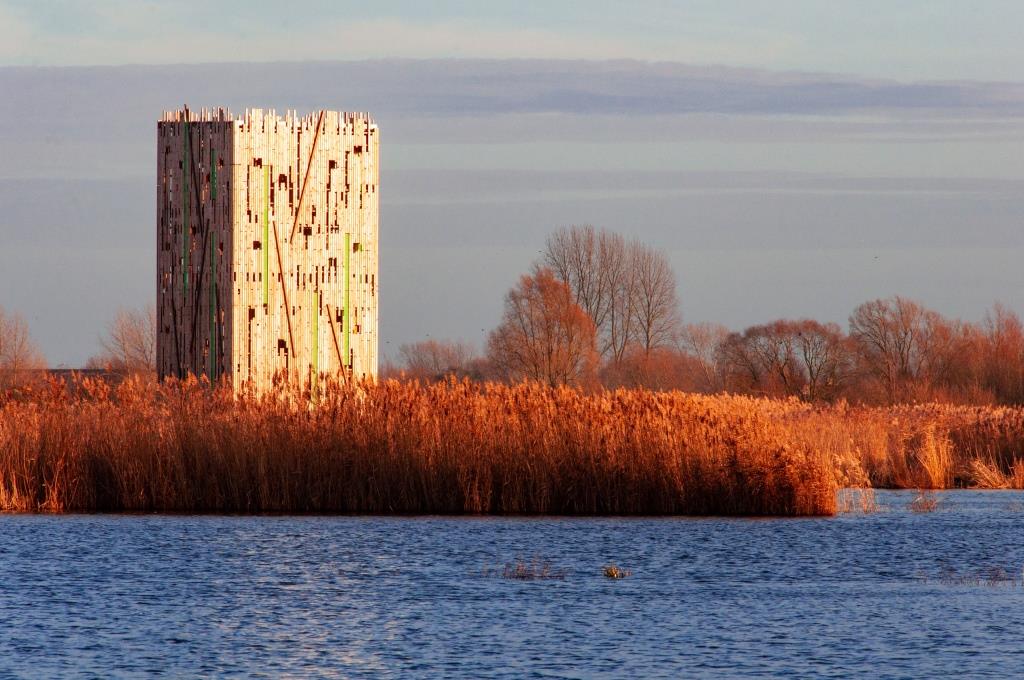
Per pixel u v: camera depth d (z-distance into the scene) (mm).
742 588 124938
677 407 184500
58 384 187000
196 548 148750
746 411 188875
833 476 186625
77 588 124750
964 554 145750
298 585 126625
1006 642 102188
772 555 144750
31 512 179000
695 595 121438
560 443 180500
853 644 101500
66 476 181250
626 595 121188
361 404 184625
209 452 180875
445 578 130500
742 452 180125
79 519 172375
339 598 119938
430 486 180125
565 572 134000
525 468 180125
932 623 108938
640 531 162250
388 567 136750
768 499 179000
